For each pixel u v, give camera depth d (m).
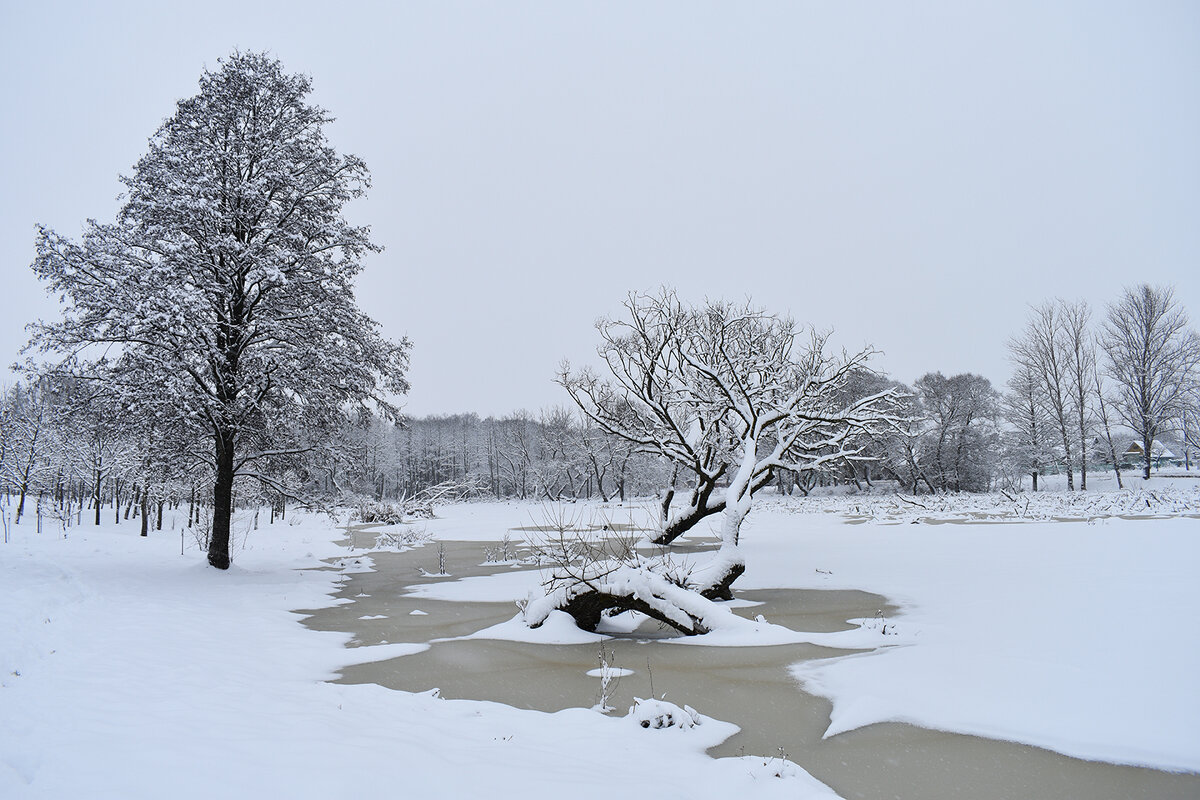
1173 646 7.78
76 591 11.95
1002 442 51.47
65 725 4.95
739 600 12.60
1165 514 24.03
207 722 5.22
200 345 14.65
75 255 14.38
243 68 17.06
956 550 16.94
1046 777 5.06
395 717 5.95
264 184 16.53
